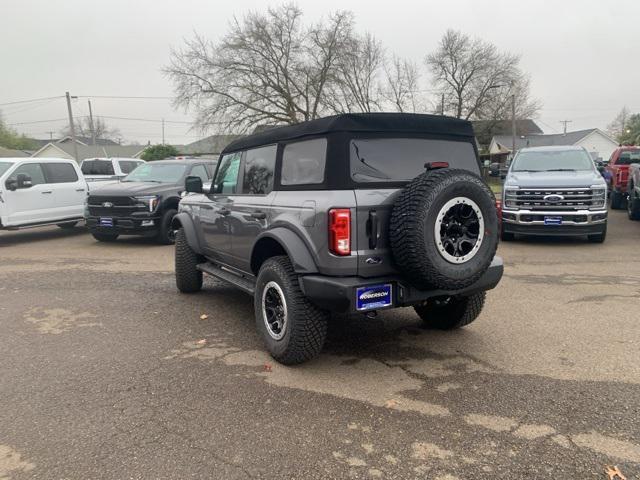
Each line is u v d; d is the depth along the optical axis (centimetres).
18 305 603
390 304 365
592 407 331
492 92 4859
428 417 322
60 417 327
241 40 3784
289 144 420
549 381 372
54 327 516
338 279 356
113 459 280
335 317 536
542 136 6881
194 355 434
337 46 3853
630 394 348
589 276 705
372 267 358
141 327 513
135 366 411
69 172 1220
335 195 356
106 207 1031
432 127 408
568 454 279
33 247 1067
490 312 544
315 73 3881
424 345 451
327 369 401
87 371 402
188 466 273
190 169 1131
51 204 1154
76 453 286
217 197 551
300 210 382
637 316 519
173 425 316
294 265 375
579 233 929
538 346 443
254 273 472
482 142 5269
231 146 541
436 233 341
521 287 648
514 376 382
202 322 529
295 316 383
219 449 289
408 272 351
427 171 360
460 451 284
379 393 358
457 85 4888
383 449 288
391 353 433
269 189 443
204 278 746
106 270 809
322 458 280
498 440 295
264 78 3841
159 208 1034
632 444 288
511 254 887
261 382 378
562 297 597
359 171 370
